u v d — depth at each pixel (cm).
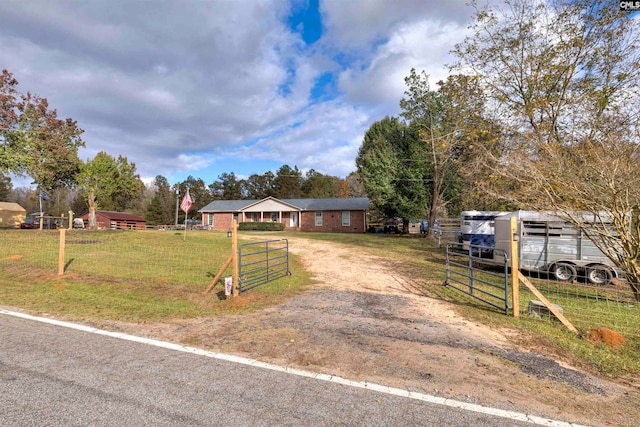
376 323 519
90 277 823
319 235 2444
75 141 2312
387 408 277
